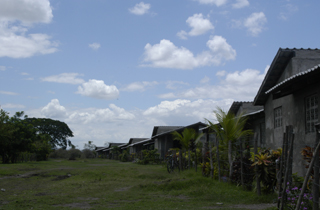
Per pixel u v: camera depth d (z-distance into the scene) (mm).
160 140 32562
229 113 12914
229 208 7586
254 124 17594
